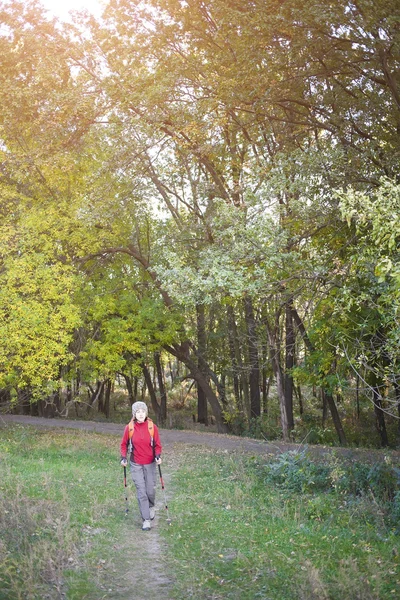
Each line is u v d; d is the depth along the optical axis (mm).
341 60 14148
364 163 14945
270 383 34656
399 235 8531
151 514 8297
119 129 18125
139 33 18766
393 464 12148
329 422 31906
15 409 35625
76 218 21391
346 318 13773
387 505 9461
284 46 14562
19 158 22047
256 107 15836
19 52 20766
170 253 14320
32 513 7543
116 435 21266
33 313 18312
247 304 23812
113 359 25734
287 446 18219
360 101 15664
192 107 17656
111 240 25719
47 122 18812
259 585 5703
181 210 29266
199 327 29469
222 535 7582
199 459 15234
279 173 14578
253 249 13617
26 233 20562
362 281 12898
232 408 29953
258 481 11859
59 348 18891
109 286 27391
